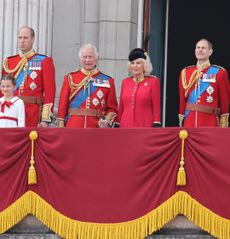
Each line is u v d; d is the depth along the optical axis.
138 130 45.47
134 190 45.34
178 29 62.19
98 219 45.44
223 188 44.81
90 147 45.72
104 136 45.66
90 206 45.53
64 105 49.56
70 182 45.72
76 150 45.72
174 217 45.09
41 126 49.25
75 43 56.81
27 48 50.09
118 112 49.47
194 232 45.19
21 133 46.00
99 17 56.97
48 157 45.88
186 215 44.97
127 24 56.81
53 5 56.62
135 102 48.62
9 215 45.78
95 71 49.81
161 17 59.22
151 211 45.06
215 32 63.28
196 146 45.06
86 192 45.59
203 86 48.91
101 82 49.66
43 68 49.91
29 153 45.97
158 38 59.12
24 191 45.91
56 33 56.88
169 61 61.81
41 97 50.00
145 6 57.66
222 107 49.06
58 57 56.78
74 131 45.81
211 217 44.78
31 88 49.81
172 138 45.19
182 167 45.03
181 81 49.44
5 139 46.00
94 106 49.44
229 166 44.78
